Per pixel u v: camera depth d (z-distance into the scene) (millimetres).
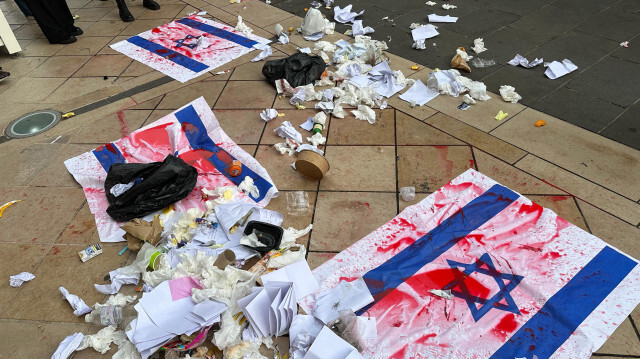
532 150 3051
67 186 3064
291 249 2473
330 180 2924
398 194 2779
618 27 4426
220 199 2770
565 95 3551
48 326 2203
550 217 2537
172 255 2418
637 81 3643
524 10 4898
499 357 1938
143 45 4859
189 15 5430
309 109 3645
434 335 2027
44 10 4793
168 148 3328
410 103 3592
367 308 2156
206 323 1994
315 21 4637
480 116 3410
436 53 4258
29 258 2557
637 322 2029
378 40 4543
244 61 4398
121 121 3691
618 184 2746
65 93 4137
